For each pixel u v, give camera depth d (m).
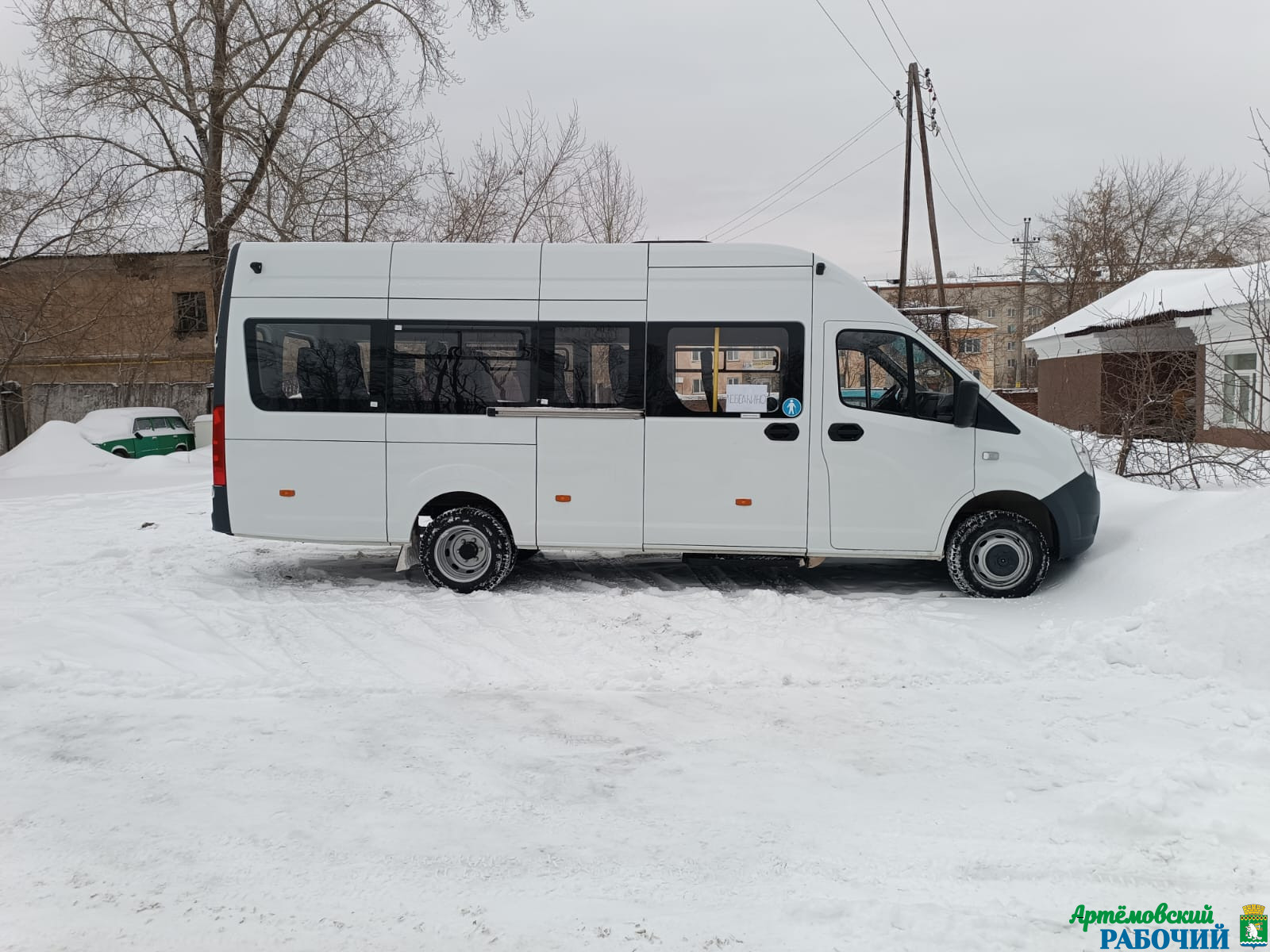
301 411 8.02
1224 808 3.72
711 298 7.81
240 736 4.71
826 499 7.72
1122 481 9.66
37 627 6.55
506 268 7.95
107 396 30.09
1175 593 6.35
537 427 7.89
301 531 8.06
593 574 8.84
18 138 20.62
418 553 8.20
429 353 7.98
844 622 6.76
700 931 2.96
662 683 5.61
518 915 3.07
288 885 3.27
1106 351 22.00
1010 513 7.61
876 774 4.25
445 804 3.93
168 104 20.98
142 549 10.09
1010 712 5.05
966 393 7.49
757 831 3.67
